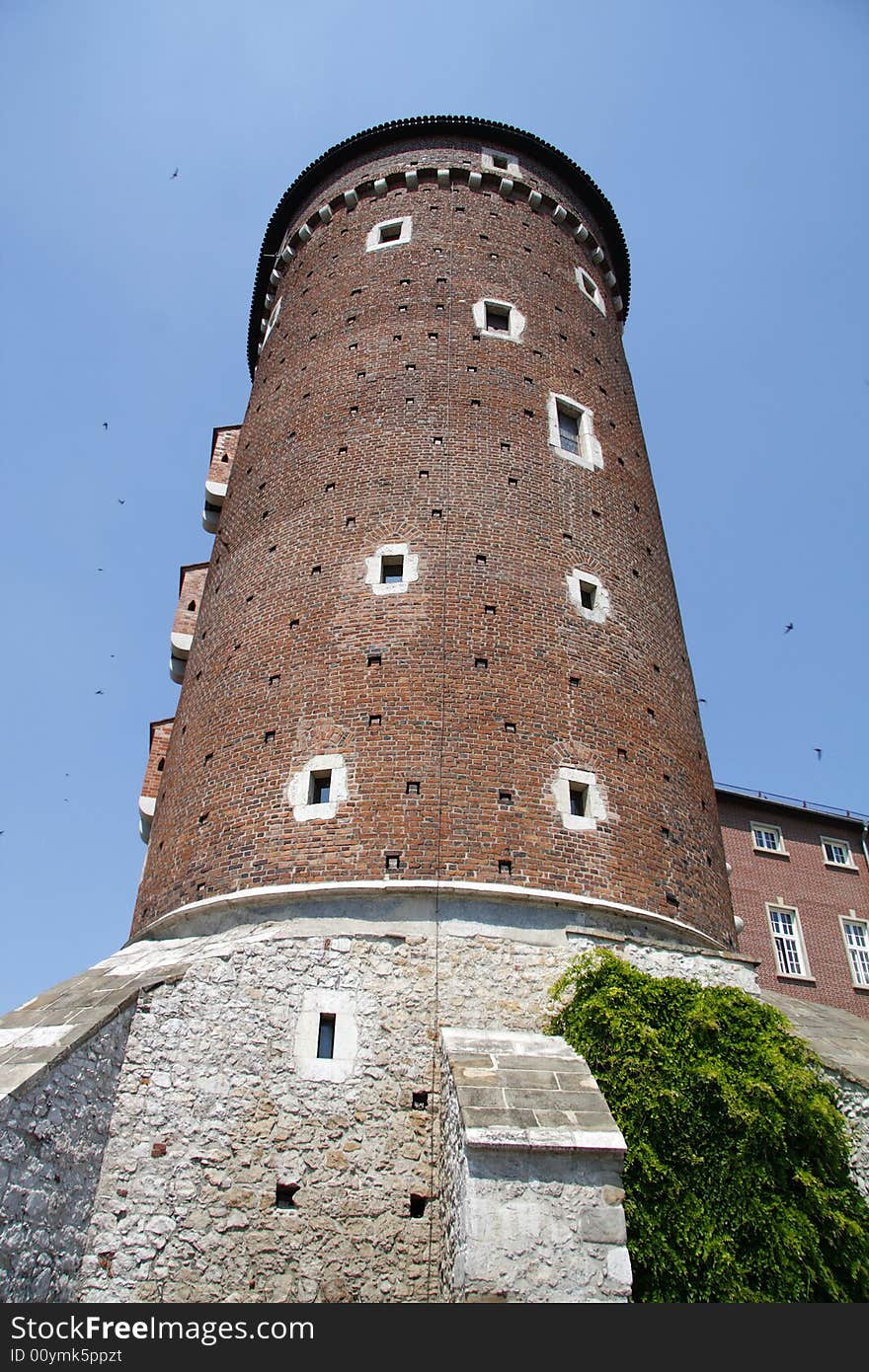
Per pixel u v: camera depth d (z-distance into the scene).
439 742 18.59
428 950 16.28
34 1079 12.58
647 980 15.62
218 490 30.12
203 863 18.58
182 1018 15.34
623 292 33.09
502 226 28.80
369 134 31.02
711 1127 13.80
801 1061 15.17
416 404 23.75
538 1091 12.87
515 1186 11.35
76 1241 13.07
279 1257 13.59
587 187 32.25
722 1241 12.78
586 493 23.75
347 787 18.11
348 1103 14.80
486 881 17.11
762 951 35.91
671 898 19.02
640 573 23.66
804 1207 13.44
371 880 16.94
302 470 23.66
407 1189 14.23
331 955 16.09
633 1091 13.97
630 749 20.31
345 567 21.20
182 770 20.94
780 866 38.09
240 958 15.99
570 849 18.14
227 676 21.20
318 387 25.22
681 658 23.94
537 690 19.80
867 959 37.44
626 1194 12.92
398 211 28.89
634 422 27.67
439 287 26.56
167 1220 13.66
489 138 31.19
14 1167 12.04
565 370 26.06
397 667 19.48
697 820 21.17
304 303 28.19
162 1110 14.48
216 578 24.22
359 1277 13.58
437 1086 14.95
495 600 20.64
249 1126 14.49
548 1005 16.09
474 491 22.22
